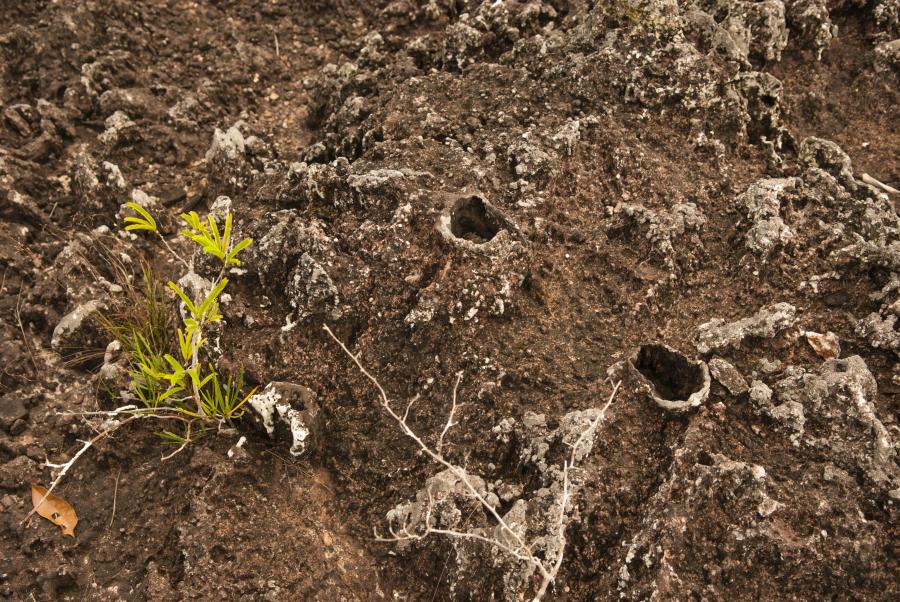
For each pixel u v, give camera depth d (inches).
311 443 37.4
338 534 36.9
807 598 32.7
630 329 38.0
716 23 44.3
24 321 42.4
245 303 40.1
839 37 48.5
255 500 37.2
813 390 34.9
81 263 43.0
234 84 51.0
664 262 38.9
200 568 35.3
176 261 44.8
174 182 47.5
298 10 54.6
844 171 42.4
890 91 46.7
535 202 39.8
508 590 33.7
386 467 37.1
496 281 37.5
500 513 35.0
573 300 38.6
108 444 38.8
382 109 44.6
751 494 33.4
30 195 46.3
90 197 45.8
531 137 41.0
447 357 37.7
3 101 49.0
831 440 34.3
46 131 47.2
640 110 42.8
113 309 42.1
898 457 34.1
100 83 49.4
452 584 34.6
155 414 38.5
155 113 48.9
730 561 32.9
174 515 36.9
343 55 52.7
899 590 32.5
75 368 41.2
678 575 32.8
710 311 38.5
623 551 33.7
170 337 41.0
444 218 38.3
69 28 49.9
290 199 41.7
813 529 33.1
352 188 40.3
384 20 51.1
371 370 38.4
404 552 35.7
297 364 38.9
